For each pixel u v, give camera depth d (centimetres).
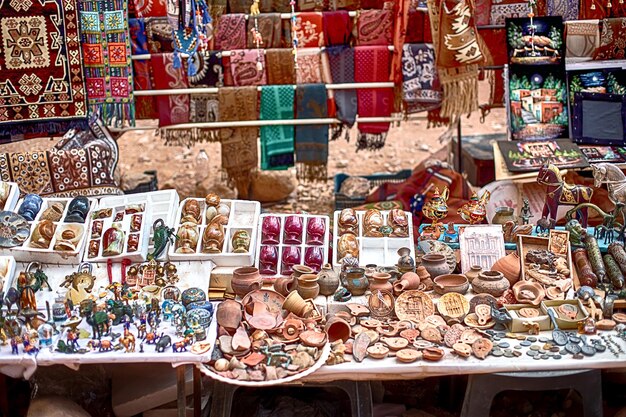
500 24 581
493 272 397
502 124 910
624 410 377
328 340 357
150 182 643
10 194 414
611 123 529
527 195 508
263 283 404
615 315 378
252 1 580
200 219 425
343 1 582
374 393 406
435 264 404
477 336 362
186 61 551
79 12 506
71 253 394
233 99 561
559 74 535
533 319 369
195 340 351
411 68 553
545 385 344
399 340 359
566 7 565
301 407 387
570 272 401
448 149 683
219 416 348
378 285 391
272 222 423
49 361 340
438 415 407
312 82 567
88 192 487
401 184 594
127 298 373
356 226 434
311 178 590
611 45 553
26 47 499
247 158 582
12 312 356
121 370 396
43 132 519
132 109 529
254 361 343
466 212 442
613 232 429
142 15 548
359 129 579
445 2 517
